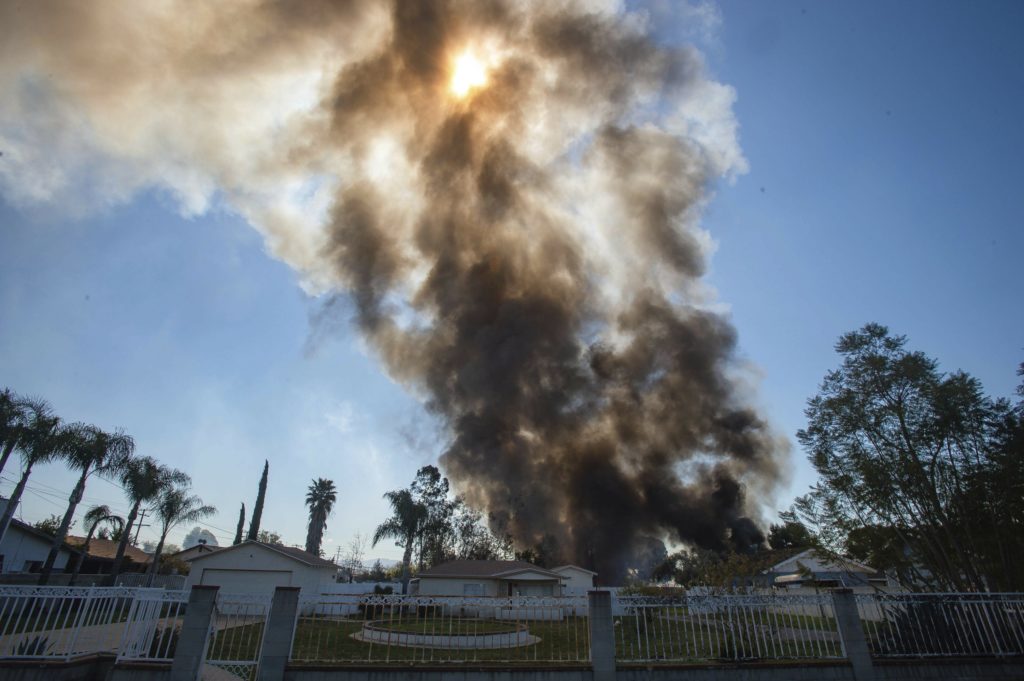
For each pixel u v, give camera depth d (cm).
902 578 1438
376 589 3900
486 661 877
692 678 883
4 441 2244
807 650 1023
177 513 3472
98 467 2605
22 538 3177
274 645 852
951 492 1347
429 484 5341
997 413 1310
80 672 884
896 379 1427
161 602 962
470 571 3444
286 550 3322
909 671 927
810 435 1548
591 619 903
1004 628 998
